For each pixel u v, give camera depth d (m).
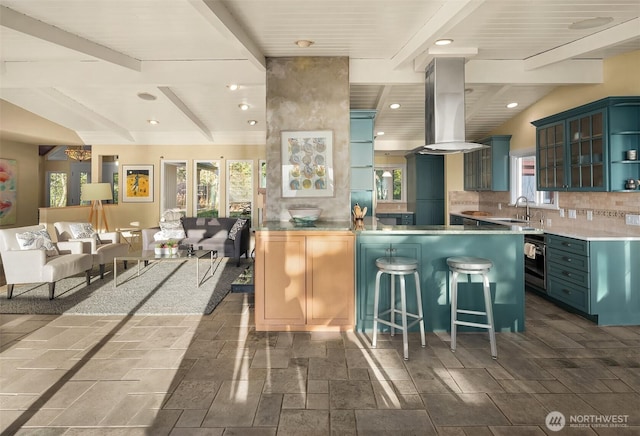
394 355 2.85
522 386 2.37
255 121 7.00
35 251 4.37
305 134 4.11
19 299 4.40
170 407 2.16
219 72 4.29
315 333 3.32
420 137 7.12
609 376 2.50
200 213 8.22
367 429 1.95
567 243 3.78
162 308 4.04
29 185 7.86
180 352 2.92
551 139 4.53
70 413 2.10
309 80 4.10
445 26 3.00
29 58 4.18
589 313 3.48
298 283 3.36
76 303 4.23
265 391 2.33
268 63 4.09
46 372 2.59
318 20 3.19
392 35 3.51
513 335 3.25
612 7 2.97
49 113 6.60
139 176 8.09
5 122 6.05
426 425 1.98
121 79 4.31
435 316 3.33
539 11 3.03
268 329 3.38
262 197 5.34
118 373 2.57
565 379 2.46
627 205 3.73
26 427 1.98
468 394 2.28
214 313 3.92
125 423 2.01
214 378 2.50
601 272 3.48
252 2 2.88
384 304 3.36
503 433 1.91
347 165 4.13
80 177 11.35
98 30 3.46
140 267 6.41
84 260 4.98
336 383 2.42
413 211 8.01
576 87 4.46
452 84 3.75
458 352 2.90
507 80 4.15
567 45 3.71
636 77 3.72
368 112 4.41
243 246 6.99
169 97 5.50
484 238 3.32
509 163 5.98
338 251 3.35
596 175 3.77
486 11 3.02
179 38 3.67
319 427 1.97
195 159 8.09
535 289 4.52
